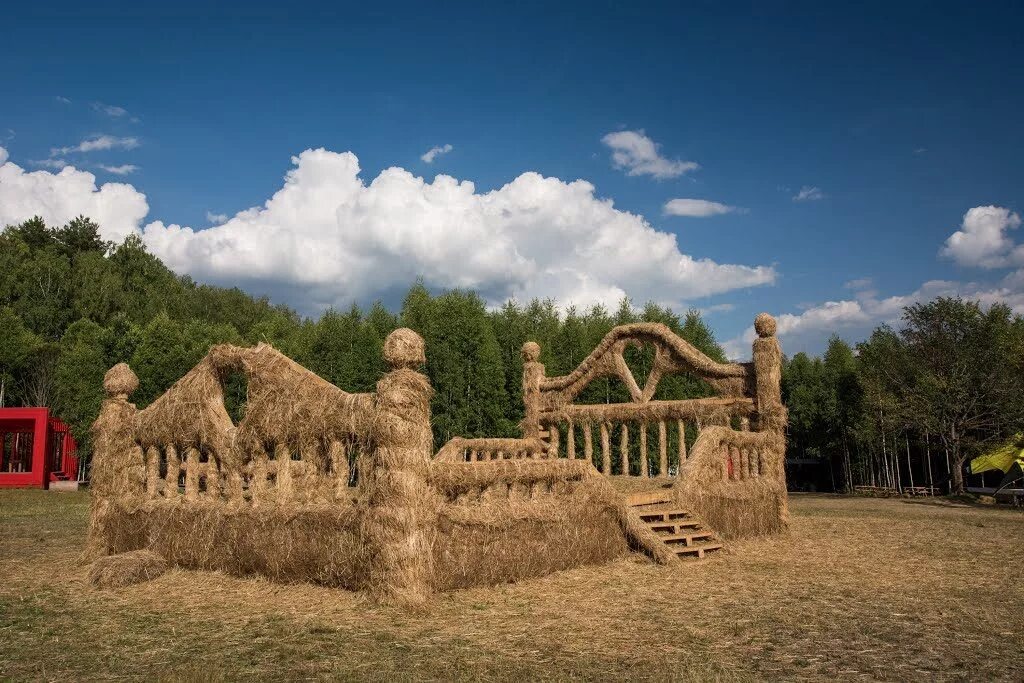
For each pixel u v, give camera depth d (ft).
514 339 101.24
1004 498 93.61
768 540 45.52
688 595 28.89
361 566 27.76
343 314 110.52
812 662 19.75
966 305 120.26
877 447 129.70
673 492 41.50
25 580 32.96
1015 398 110.11
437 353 94.12
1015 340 111.55
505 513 31.01
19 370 140.97
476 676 18.35
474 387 93.66
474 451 48.91
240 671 18.90
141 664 19.72
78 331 144.46
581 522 34.71
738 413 49.37
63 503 78.43
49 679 18.44
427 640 21.95
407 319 108.99
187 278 252.01
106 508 38.29
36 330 167.12
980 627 23.77
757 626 23.85
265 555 31.07
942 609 26.48
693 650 20.92
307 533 29.84
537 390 58.29
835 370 152.76
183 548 34.35
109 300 180.86
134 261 213.25
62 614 26.07
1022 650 21.06
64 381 122.11
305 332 128.88
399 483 27.02
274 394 32.35
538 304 129.18
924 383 116.47
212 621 24.67
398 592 26.23
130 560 32.58
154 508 35.99
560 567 33.24
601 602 27.45
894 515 70.08
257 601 27.76
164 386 114.62
